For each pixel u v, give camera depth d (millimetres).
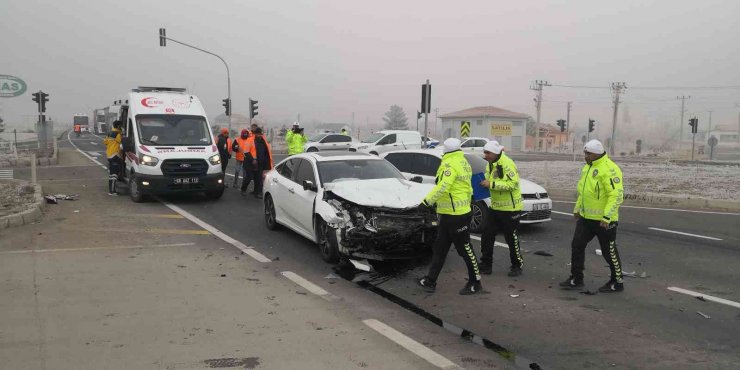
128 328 5066
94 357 4414
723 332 5215
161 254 8039
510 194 7121
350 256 7508
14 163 23703
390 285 6754
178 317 5387
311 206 8258
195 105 14328
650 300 6195
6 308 5547
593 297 6312
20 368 4191
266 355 4508
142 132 13133
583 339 5031
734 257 8266
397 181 8461
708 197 14938
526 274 7309
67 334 4895
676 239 9656
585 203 6492
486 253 7367
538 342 4949
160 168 12547
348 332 5086
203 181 12969
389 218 7312
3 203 11625
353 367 4305
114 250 8195
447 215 6328
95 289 6238
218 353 4531
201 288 6383
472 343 4902
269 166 14430
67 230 9570
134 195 13070
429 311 5777
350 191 7734
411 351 4672
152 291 6215
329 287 6594
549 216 10242
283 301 5980
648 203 14844
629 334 5160
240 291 6309
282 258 7992
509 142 68000
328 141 29203
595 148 6340
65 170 21531
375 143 25297
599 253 8531
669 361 4551
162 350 4574
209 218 11266
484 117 66562
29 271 6918
